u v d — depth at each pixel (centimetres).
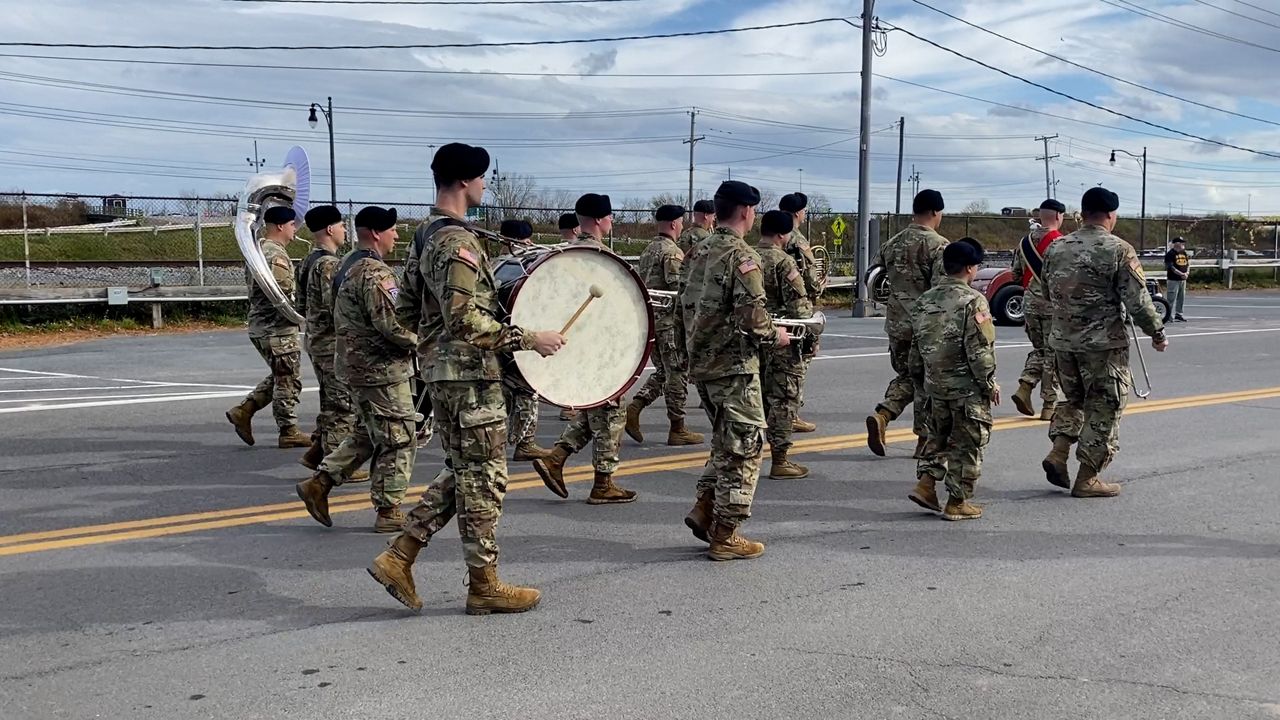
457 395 428
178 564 518
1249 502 638
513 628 431
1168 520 598
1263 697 364
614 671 386
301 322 748
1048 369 925
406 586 441
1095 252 630
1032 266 928
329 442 685
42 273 1980
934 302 596
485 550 441
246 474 717
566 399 481
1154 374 1216
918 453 750
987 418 588
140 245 2930
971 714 351
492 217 2195
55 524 589
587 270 486
